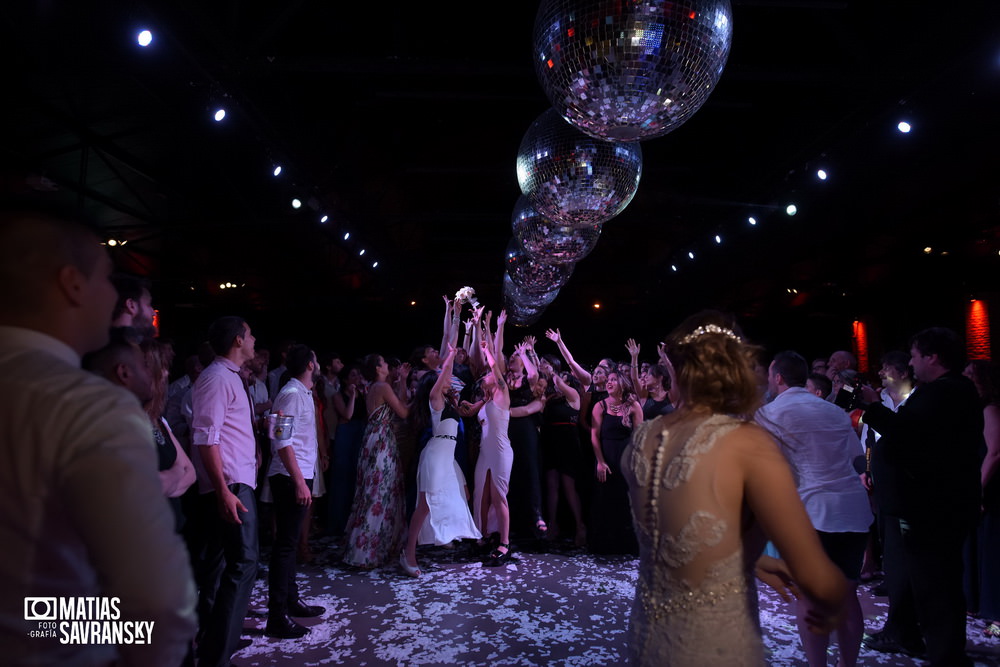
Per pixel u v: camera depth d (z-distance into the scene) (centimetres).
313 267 1323
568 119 210
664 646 131
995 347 938
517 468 525
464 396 577
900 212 847
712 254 1186
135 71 495
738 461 130
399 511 462
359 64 522
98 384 91
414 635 323
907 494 262
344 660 294
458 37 636
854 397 279
